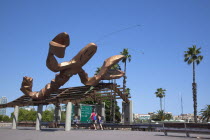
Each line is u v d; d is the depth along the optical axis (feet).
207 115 256.32
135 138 35.40
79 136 38.22
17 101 72.79
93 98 76.69
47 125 94.73
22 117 294.66
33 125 98.22
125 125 71.92
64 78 58.75
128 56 157.99
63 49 47.06
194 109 152.05
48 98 65.26
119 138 35.04
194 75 158.30
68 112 58.03
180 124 42.24
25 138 33.63
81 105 89.56
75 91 66.44
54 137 35.86
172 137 38.78
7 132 48.06
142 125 68.54
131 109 76.59
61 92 68.39
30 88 67.77
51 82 60.75
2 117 310.65
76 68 57.82
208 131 36.63
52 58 52.42
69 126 57.16
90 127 72.69
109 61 62.18
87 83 62.18
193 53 160.86
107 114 169.37
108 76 63.36
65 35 46.52
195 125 39.22
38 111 64.08
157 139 33.88
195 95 153.89
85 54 55.62
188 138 37.19
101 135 41.19
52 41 47.85
